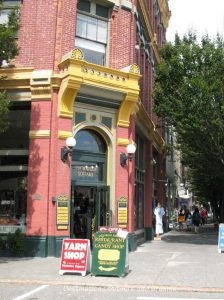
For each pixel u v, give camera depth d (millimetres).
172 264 12734
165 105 18875
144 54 21953
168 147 26734
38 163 14523
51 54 14992
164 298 8461
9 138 15500
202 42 19062
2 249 14266
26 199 14859
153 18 25734
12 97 15133
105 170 16000
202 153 20797
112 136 16031
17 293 8789
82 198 15562
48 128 14641
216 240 22156
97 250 10797
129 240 16172
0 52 12539
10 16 13086
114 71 15539
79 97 15086
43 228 14203
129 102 16000
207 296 8742
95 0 16469
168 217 34375
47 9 15281
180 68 18594
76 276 10609
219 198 39938
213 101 17969
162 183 28734
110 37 16781
